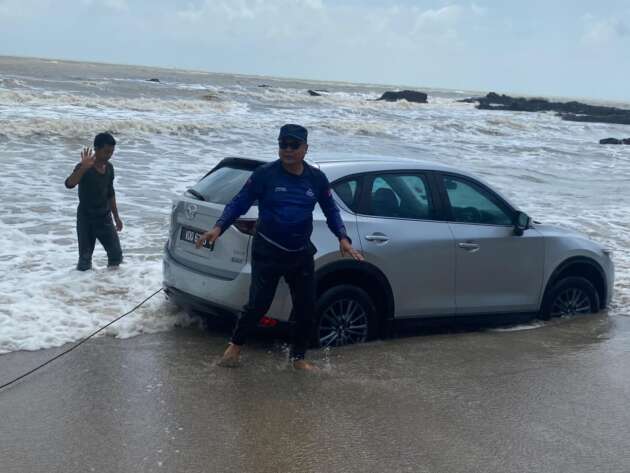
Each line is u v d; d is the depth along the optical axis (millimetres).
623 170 25094
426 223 6371
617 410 5004
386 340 6344
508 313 6859
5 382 4926
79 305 6656
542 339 6652
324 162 6215
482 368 5754
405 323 6324
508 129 39188
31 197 12234
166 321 6348
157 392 4898
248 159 6109
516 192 17672
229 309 5648
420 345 6277
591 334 6875
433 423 4652
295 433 4395
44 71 58844
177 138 21438
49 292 6910
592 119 58562
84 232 7699
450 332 6809
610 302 8023
